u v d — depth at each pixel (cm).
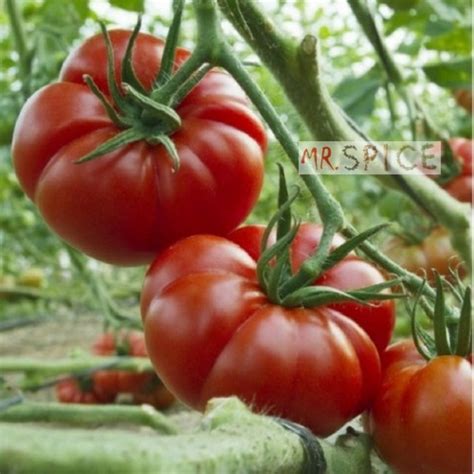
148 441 26
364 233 38
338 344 37
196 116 42
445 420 37
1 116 100
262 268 38
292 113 49
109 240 41
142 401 104
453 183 71
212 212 41
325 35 119
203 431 31
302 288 38
